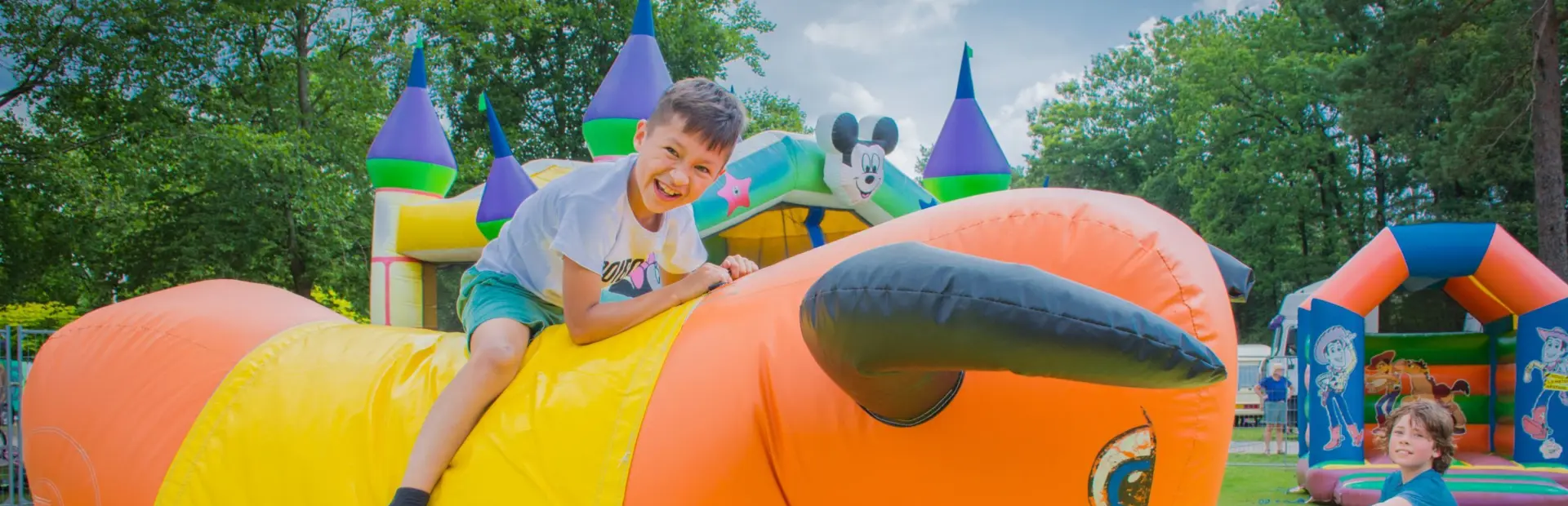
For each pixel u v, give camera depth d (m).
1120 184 38.78
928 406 1.89
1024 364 1.53
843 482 1.95
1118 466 1.89
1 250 16.42
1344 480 8.34
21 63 16.20
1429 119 23.73
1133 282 1.93
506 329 2.34
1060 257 1.97
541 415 2.17
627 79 6.62
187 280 17.92
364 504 2.31
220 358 2.71
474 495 2.14
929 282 1.55
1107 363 1.47
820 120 6.60
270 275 18.98
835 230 8.29
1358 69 21.55
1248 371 18.61
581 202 2.26
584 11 23.97
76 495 2.79
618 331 2.29
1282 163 28.62
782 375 2.01
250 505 2.45
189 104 17.83
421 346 2.58
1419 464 3.35
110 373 2.85
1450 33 20.17
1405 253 8.85
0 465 7.86
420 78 8.09
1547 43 18.64
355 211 18.80
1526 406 8.83
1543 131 18.55
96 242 17.11
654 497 1.99
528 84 24.72
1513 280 8.72
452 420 2.21
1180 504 1.92
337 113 19.02
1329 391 8.89
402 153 7.70
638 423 2.07
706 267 2.38
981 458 1.90
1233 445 14.58
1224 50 30.44
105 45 16.00
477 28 23.06
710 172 2.19
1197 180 30.91
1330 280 9.15
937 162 6.64
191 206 17.88
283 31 18.66
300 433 2.45
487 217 5.87
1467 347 10.25
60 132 16.78
